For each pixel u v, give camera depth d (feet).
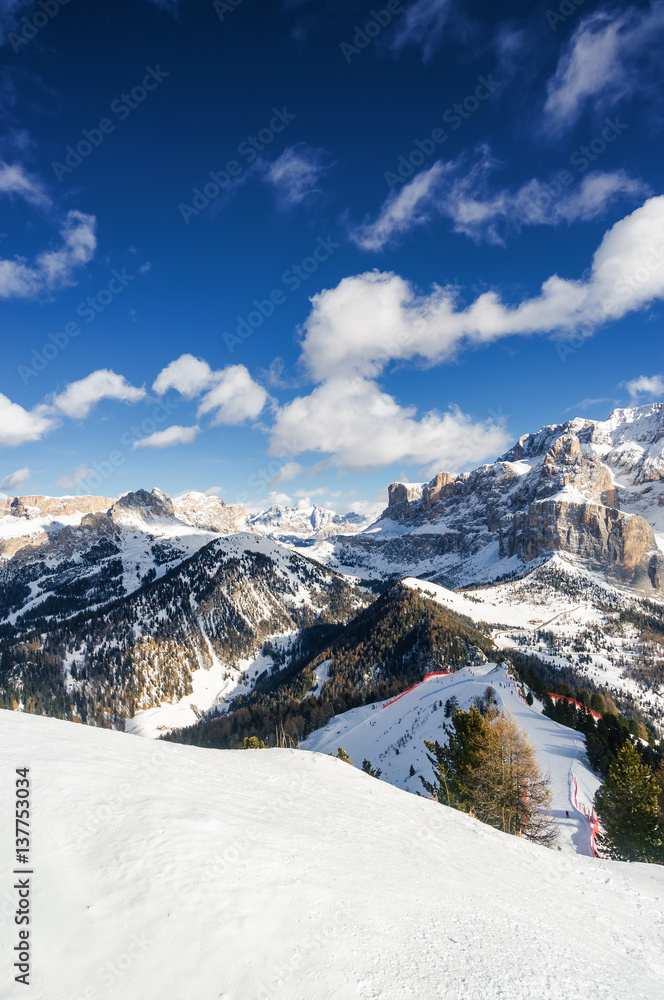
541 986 28.78
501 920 38.17
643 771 144.56
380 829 53.72
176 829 35.96
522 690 339.98
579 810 166.81
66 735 54.29
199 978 23.95
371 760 293.84
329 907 32.01
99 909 27.14
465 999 25.31
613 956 37.76
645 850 136.56
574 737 257.55
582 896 52.47
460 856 53.16
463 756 134.62
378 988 24.99
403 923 32.81
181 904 28.50
